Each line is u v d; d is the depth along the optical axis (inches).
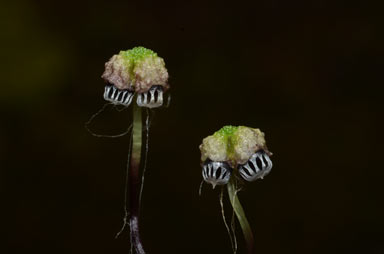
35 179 6.4
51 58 7.0
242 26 7.6
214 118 6.9
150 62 3.4
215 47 7.4
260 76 7.3
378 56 7.3
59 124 6.7
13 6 7.1
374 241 6.3
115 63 3.4
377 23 7.5
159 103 3.4
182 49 7.4
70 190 6.4
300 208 6.4
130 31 7.4
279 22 7.7
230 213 6.2
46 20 7.2
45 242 6.2
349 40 7.4
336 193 6.5
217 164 3.4
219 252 6.1
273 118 6.9
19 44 7.0
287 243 6.3
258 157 3.4
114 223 6.3
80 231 6.2
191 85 7.1
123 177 6.5
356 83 7.2
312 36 7.5
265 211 6.4
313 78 7.3
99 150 6.6
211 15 7.7
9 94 6.7
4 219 6.2
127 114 6.7
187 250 6.1
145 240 6.2
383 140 6.8
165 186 6.4
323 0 7.7
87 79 7.0
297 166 6.6
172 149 6.6
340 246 6.3
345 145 6.8
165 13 7.6
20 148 6.5
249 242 3.5
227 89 7.1
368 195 6.5
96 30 7.3
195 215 6.2
